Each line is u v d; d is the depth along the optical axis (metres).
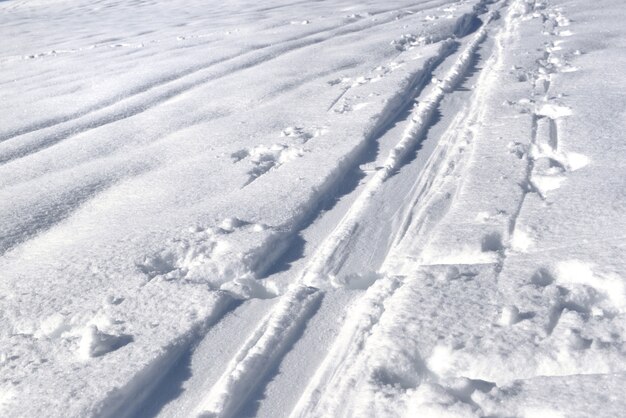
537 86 7.61
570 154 5.21
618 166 4.76
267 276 4.01
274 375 3.05
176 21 21.47
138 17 24.75
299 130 7.00
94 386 2.95
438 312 3.20
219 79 10.41
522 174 4.91
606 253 3.48
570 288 3.24
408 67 9.59
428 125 6.91
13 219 5.25
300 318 3.47
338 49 11.95
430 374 2.88
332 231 4.57
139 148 7.06
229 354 3.22
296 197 5.03
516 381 2.64
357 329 3.28
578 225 3.89
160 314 3.52
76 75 12.24
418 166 5.66
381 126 7.00
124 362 3.11
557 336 2.85
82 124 8.45
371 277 3.96
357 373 2.90
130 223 4.86
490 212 4.28
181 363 3.18
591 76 7.77
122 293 3.76
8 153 7.38
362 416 2.62
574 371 2.66
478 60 10.09
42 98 10.37
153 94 9.81
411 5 18.58
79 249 4.45
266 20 18.42
